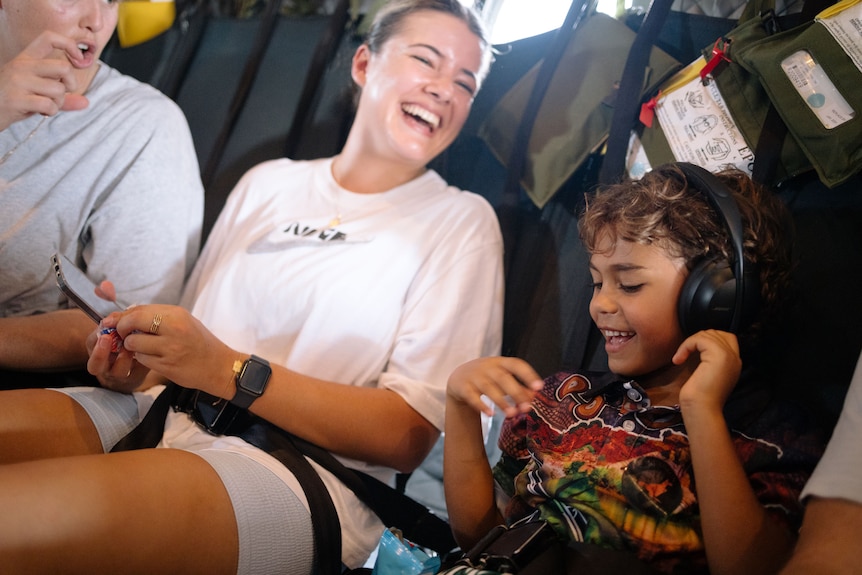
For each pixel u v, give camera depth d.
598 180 1.50
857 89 1.17
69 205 1.50
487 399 1.37
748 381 1.00
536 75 1.63
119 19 2.19
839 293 1.20
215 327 1.44
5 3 1.45
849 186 1.22
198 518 0.99
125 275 1.51
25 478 0.90
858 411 0.78
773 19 1.31
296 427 1.20
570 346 1.42
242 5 2.13
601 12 1.59
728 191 0.96
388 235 1.42
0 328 1.30
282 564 1.07
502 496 1.15
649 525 0.93
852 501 0.73
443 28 1.49
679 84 1.39
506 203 1.55
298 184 1.59
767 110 1.28
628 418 1.00
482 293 1.38
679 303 0.95
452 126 1.53
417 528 1.22
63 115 1.51
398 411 1.25
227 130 1.99
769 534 0.83
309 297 1.39
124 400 1.33
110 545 0.91
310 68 1.92
